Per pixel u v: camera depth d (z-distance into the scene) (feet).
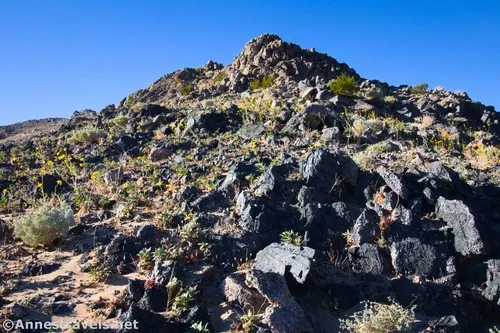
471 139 55.01
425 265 23.76
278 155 39.58
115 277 22.53
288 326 18.49
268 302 19.95
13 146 59.31
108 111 81.82
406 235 25.35
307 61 123.34
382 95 82.23
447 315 21.24
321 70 119.14
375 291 22.08
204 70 154.20
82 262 23.98
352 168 30.14
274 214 26.45
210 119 54.54
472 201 29.96
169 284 20.22
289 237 24.63
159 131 55.98
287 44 128.26
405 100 84.69
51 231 25.93
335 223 26.25
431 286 22.35
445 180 30.53
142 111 68.74
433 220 26.66
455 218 25.94
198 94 113.60
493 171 39.45
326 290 21.94
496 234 26.23
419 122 65.16
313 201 27.78
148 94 139.23
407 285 22.43
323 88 77.82
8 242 26.94
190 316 18.63
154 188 34.01
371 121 52.29
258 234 25.31
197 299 20.43
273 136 47.19
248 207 26.68
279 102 66.69
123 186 35.76
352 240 25.23
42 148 55.31
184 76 147.23
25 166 46.09
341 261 24.11
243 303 19.88
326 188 29.25
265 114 57.72
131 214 29.32
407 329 19.04
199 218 26.99
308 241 25.13
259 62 126.31
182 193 30.83
